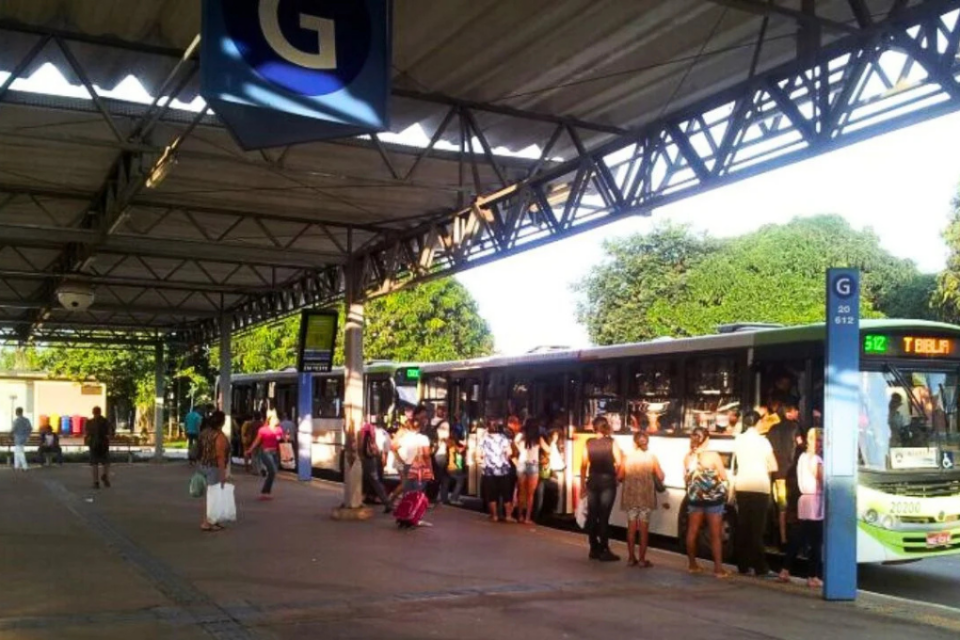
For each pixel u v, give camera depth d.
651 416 14.37
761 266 41.03
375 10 8.03
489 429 16.08
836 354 9.80
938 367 11.76
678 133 10.70
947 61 7.79
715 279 41.06
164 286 24.39
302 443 24.16
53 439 31.38
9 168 14.36
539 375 17.31
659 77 11.23
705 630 8.27
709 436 12.89
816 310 39.44
